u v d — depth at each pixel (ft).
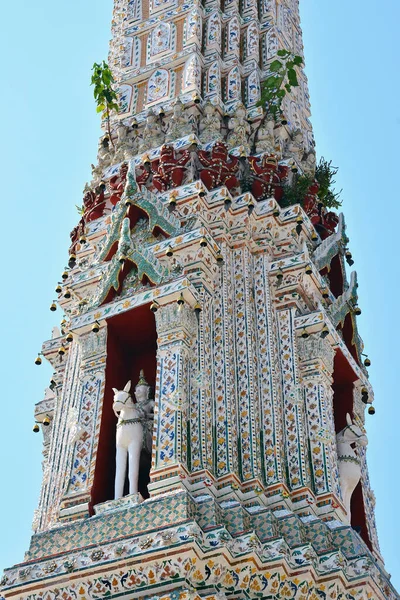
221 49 93.76
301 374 73.05
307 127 96.07
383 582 65.05
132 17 99.25
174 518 61.36
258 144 85.87
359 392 79.10
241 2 98.17
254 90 90.33
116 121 91.76
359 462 72.95
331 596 61.16
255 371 71.77
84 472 67.82
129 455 67.46
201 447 66.49
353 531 65.67
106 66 91.04
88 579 60.18
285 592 60.75
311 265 77.05
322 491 67.67
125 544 60.23
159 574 58.85
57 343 82.84
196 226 77.51
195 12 95.09
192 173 81.61
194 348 71.26
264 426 69.41
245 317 73.92
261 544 61.62
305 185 83.76
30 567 62.08
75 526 63.82
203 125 86.43
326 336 74.79
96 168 89.20
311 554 61.82
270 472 67.21
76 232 87.15
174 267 74.33
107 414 70.54
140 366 74.79
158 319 71.72
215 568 59.47
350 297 81.76
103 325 73.77
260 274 76.79
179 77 91.45
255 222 79.46
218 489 65.57
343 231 85.71
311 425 70.74
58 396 78.89
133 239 78.48
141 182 83.56
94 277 79.41
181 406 67.46
